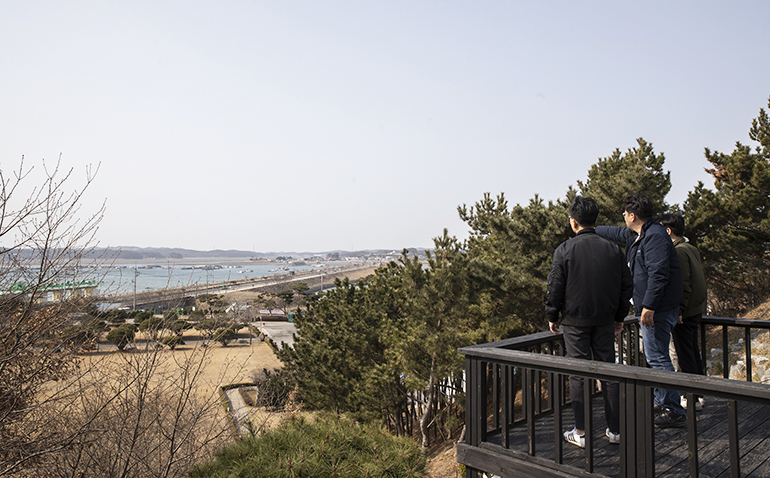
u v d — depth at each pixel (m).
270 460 4.63
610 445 3.25
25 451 5.35
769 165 12.28
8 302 5.28
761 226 12.52
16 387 5.20
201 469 4.91
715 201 13.15
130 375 5.81
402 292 15.93
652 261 3.54
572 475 2.82
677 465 2.81
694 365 4.20
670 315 3.69
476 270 13.15
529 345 3.62
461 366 13.11
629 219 3.81
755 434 3.27
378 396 15.99
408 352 14.09
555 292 3.41
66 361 5.90
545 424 3.88
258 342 48.16
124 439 5.83
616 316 3.35
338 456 4.72
